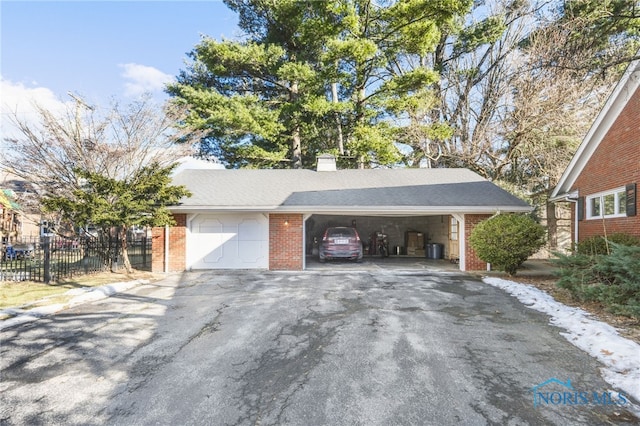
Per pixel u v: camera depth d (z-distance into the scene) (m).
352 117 21.39
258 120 18.89
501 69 19.27
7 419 3.11
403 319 6.14
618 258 6.36
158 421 3.07
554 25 13.09
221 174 15.41
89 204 9.67
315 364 4.25
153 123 13.55
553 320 6.04
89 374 4.01
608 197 10.30
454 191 13.27
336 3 17.48
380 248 17.41
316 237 18.30
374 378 3.85
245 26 21.62
